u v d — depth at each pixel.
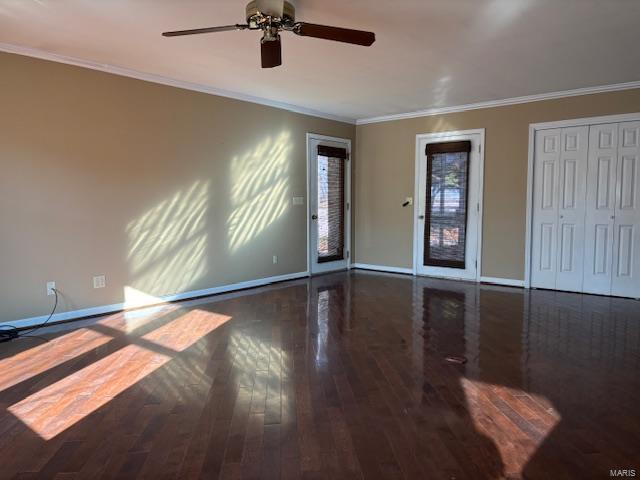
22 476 1.84
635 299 4.98
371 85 4.91
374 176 6.97
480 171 5.90
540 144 5.46
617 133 4.98
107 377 2.84
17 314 3.82
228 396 2.57
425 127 6.37
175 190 4.83
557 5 2.88
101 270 4.31
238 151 5.42
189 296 5.05
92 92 4.15
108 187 4.31
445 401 2.51
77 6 2.93
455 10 2.96
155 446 2.06
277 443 2.08
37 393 2.62
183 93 4.84
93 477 1.83
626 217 5.00
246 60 4.05
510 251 5.75
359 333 3.75
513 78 4.62
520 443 2.08
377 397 2.56
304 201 6.34
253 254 5.70
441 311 4.49
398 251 6.78
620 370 2.95
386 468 1.89
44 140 3.88
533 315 4.33
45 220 3.93
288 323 4.05
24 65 3.75
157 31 3.36
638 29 3.27
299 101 5.75
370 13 3.02
